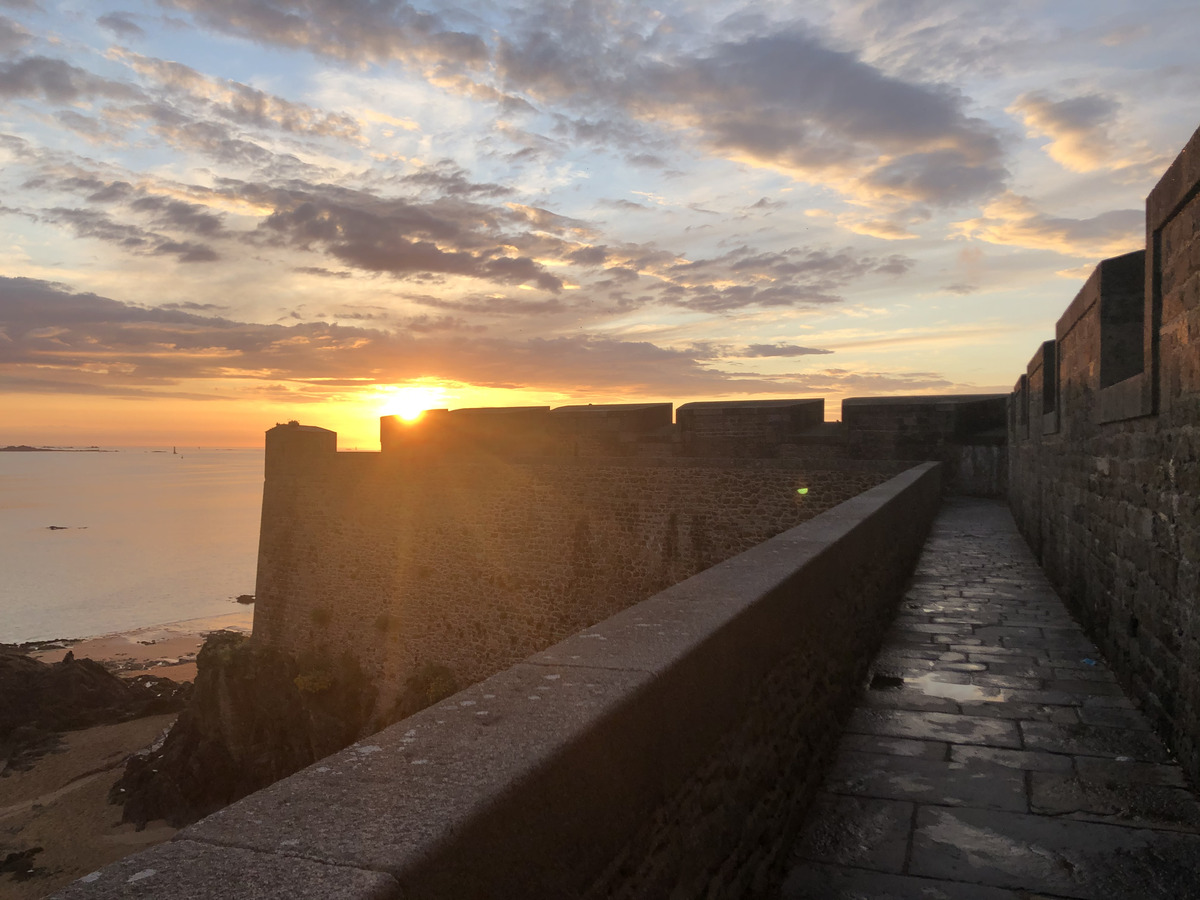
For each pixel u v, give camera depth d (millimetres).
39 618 57875
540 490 17094
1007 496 17141
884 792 4379
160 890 1239
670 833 2371
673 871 2385
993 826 3980
